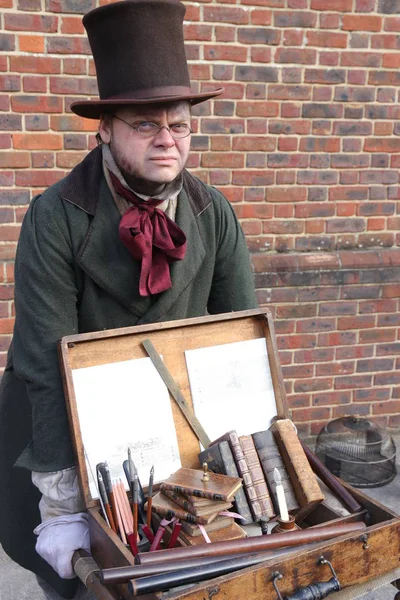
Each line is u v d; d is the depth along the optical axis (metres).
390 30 3.00
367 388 3.38
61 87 2.75
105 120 1.44
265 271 3.07
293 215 3.11
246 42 2.87
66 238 1.46
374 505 1.38
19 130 2.75
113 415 1.42
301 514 1.44
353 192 3.15
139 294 1.53
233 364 1.58
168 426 1.47
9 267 2.86
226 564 1.14
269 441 1.44
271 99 2.96
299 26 2.90
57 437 1.40
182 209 1.59
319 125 3.04
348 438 3.13
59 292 1.46
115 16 1.34
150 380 1.47
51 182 2.83
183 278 1.58
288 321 3.17
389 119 3.11
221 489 1.27
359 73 3.02
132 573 1.09
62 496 1.41
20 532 1.68
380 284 3.24
